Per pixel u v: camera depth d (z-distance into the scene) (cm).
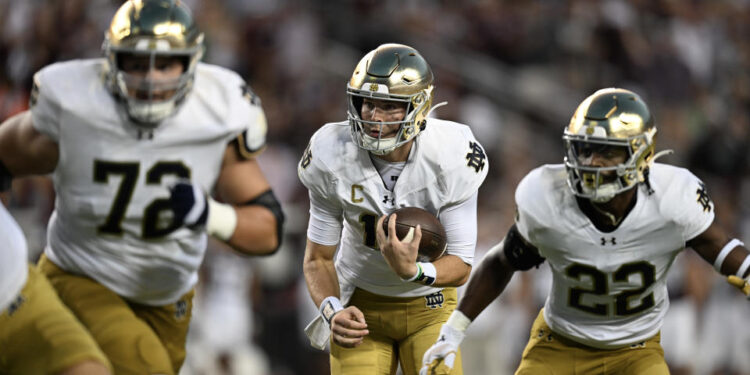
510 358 2589
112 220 1125
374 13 3791
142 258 1150
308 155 1354
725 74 3988
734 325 2730
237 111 1139
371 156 1332
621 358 1376
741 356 2739
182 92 1102
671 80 3778
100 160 1107
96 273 1156
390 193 1335
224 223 1095
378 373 1434
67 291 1164
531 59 3753
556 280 1364
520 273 2620
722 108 3894
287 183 3297
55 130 1102
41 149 1118
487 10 3784
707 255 1340
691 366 2636
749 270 1318
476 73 3675
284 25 3625
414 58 1294
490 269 1392
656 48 3806
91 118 1098
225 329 2659
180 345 1259
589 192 1270
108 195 1115
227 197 1172
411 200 1334
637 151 1262
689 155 3719
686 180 1317
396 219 1282
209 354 2612
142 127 1108
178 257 1162
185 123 1120
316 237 1384
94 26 3369
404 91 1269
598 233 1301
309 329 1399
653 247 1311
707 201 1320
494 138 3512
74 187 1122
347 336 1296
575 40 3784
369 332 1448
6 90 3316
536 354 1406
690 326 2636
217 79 1154
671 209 1294
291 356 2847
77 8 3378
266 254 1162
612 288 1327
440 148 1329
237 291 2722
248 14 3597
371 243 1366
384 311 1430
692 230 1309
